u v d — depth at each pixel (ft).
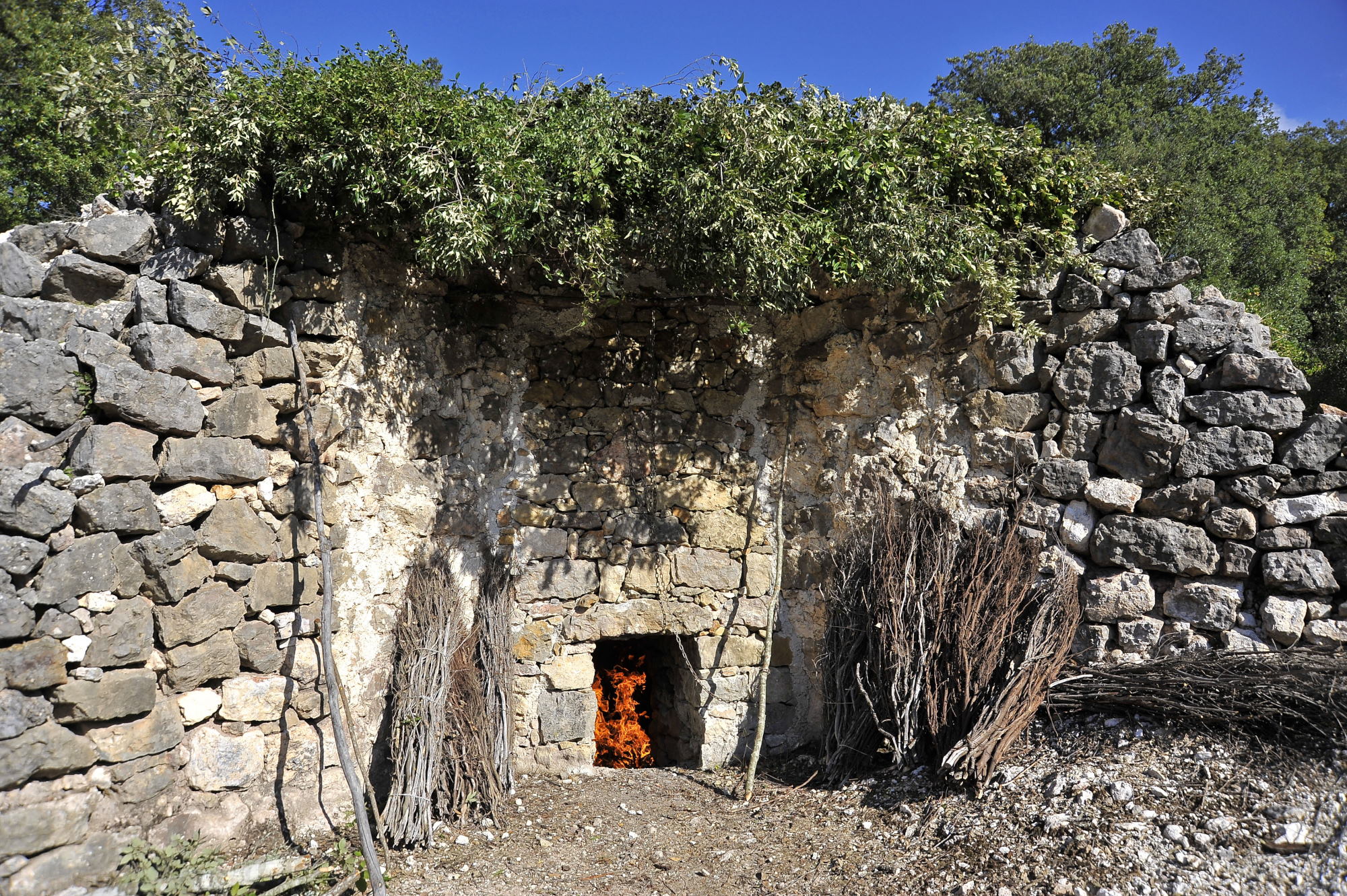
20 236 11.95
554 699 18.45
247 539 13.32
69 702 10.91
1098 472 16.20
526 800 16.40
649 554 19.08
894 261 15.72
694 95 15.60
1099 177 17.15
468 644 16.29
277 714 13.70
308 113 13.23
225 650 12.92
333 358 14.96
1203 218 43.39
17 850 10.26
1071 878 11.12
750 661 19.25
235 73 13.10
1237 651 14.16
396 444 16.46
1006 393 17.01
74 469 11.25
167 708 12.21
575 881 13.24
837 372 18.65
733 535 19.35
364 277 15.74
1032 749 14.03
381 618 15.89
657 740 21.27
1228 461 15.24
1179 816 11.65
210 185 12.89
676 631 19.06
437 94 14.23
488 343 18.56
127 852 11.35
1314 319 46.96
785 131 15.74
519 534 18.57
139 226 12.39
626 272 18.48
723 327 19.45
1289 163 56.49
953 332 17.46
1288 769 11.87
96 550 11.33
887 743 15.49
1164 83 56.95
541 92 15.67
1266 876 10.55
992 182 16.67
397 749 14.65
